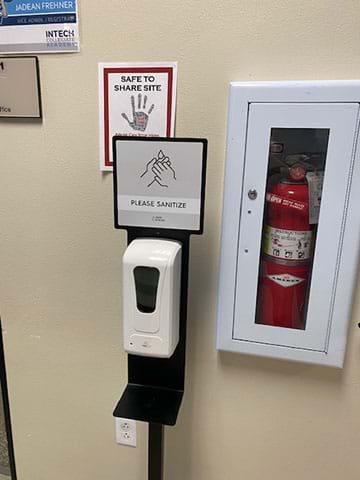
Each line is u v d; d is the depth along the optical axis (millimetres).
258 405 833
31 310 914
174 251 634
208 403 860
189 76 698
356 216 665
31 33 740
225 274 751
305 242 703
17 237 869
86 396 943
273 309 748
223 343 789
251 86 656
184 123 721
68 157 792
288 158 679
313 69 652
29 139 801
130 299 643
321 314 721
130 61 714
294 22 640
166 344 647
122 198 677
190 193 649
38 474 1050
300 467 849
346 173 651
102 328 882
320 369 777
